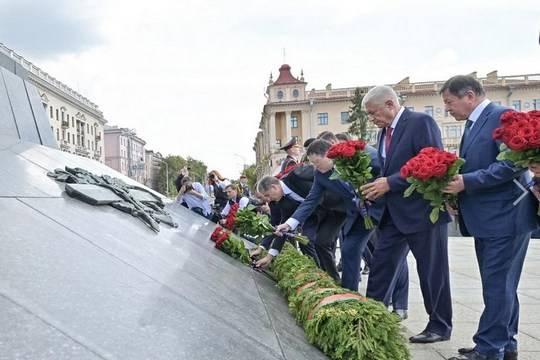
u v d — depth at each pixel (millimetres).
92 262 1979
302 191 4730
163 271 2299
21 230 2068
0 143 4828
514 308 2973
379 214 3496
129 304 1682
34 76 45438
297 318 2594
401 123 3490
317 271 3248
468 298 5168
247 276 3383
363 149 3301
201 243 3883
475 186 2734
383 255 3471
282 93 55531
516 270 2895
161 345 1454
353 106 47781
